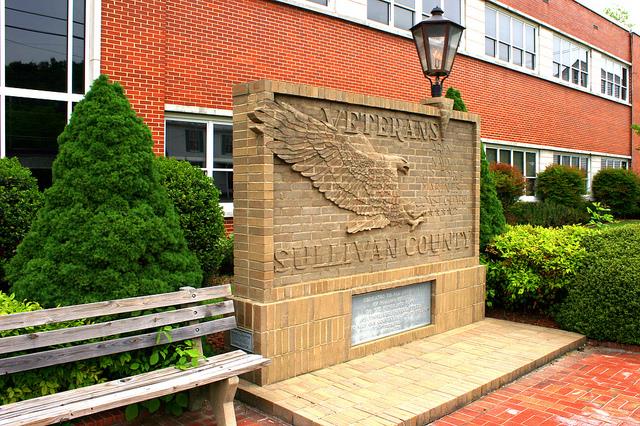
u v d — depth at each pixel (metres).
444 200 7.54
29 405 3.57
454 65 14.97
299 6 10.91
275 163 5.40
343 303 5.93
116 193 4.79
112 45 8.27
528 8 18.19
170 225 5.08
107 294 4.55
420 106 7.04
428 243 7.27
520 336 7.13
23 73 7.84
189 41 9.34
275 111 5.31
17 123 7.80
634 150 26.06
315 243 5.77
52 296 4.51
